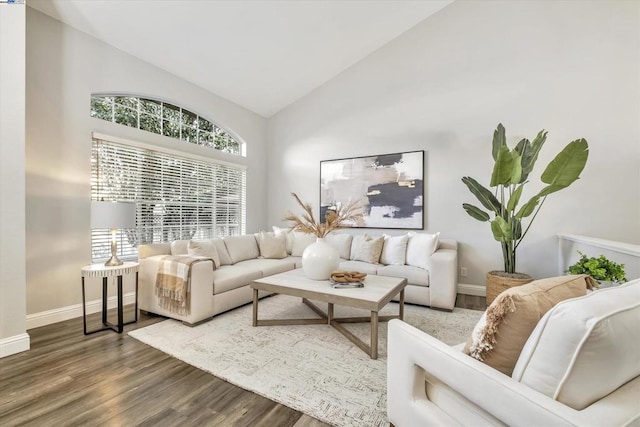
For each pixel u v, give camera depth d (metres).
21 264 2.23
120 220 2.65
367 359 2.13
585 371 0.71
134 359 2.12
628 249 2.20
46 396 1.69
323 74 4.77
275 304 3.41
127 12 2.90
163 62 3.68
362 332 2.62
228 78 4.27
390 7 3.80
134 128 3.51
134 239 3.49
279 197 5.48
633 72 3.13
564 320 0.74
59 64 2.84
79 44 2.99
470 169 3.88
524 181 3.14
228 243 3.88
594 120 3.28
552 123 3.45
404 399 1.16
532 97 3.55
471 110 3.87
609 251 2.51
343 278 2.54
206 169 4.43
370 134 4.57
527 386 0.80
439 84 4.07
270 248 4.22
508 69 3.67
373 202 4.51
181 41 3.41
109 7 2.81
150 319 2.93
